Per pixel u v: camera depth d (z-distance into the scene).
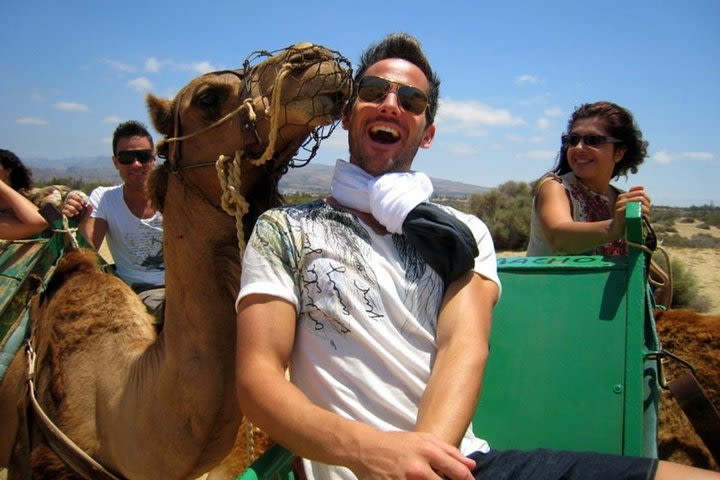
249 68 1.27
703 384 2.03
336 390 0.99
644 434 1.19
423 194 1.11
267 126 1.23
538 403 1.24
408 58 1.32
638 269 1.28
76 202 1.89
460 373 0.96
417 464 0.81
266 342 0.97
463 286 1.08
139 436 1.33
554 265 1.35
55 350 1.56
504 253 12.16
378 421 0.98
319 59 1.17
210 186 1.32
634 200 1.34
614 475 0.95
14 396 1.65
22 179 2.36
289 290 1.02
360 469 0.83
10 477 1.60
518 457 1.03
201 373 1.26
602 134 1.79
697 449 1.96
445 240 1.06
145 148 2.42
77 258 1.79
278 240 1.06
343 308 1.02
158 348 1.38
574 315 1.29
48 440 1.47
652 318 1.34
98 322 1.55
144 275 2.49
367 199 1.13
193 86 1.32
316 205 1.13
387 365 1.00
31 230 1.88
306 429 0.87
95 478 1.41
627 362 1.21
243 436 1.83
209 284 1.30
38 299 1.75
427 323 1.06
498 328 1.33
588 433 1.19
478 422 1.27
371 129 1.19
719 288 8.12
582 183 1.85
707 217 28.36
